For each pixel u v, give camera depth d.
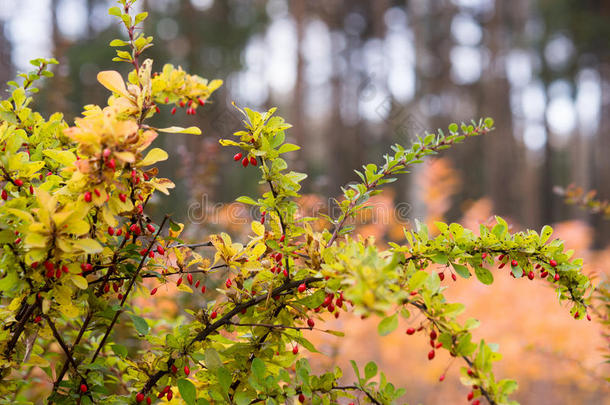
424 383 6.05
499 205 17.75
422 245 1.87
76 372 1.93
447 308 1.53
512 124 19.27
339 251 1.70
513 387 1.52
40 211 1.52
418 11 18.66
